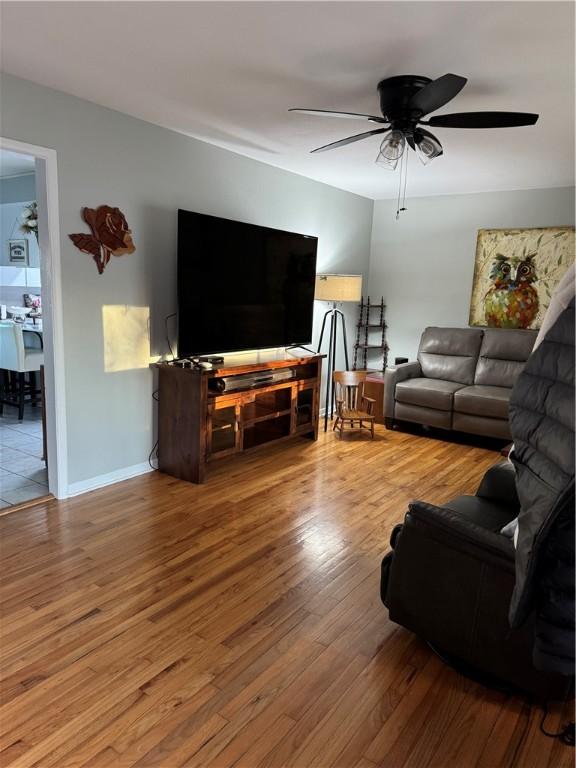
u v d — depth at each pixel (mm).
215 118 3363
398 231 5984
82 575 2496
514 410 1361
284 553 2764
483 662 1817
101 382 3465
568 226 5023
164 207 3684
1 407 5383
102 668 1903
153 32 2223
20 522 3008
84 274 3262
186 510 3248
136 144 3432
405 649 2059
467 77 2561
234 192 4215
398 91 2570
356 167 4531
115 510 3205
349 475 3961
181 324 3648
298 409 4672
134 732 1634
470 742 1640
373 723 1700
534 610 1476
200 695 1792
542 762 1576
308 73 2598
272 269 4340
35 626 2121
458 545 1846
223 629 2145
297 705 1763
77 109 3078
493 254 5398
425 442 4910
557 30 2082
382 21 2053
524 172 4504
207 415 3643
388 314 6180
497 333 5285
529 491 1303
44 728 1638
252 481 3771
